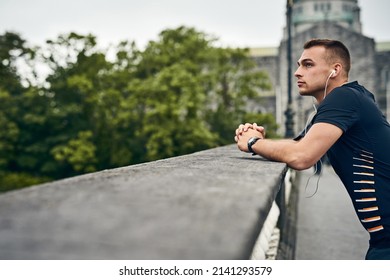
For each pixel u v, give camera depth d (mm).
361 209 2801
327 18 74062
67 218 1096
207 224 1025
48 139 41656
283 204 6961
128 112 36375
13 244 897
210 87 43406
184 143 35656
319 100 3125
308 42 3080
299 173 20484
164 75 35750
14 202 1295
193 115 36188
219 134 43281
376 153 2713
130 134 39656
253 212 1142
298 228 9648
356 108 2664
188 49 41188
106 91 39062
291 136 20031
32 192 1457
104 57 42125
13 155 42625
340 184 19016
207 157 3156
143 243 893
